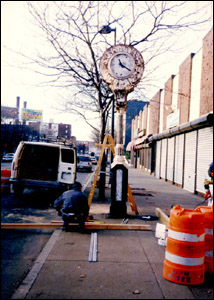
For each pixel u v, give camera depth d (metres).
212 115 12.41
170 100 21.72
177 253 4.10
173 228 4.18
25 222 7.59
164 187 17.94
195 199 12.92
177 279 4.06
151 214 8.98
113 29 10.38
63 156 11.65
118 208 8.30
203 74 14.47
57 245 5.59
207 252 4.45
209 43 13.70
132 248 5.56
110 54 8.42
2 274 4.29
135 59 8.42
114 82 8.43
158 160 26.16
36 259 4.87
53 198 11.66
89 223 7.05
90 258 4.88
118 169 8.39
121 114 8.59
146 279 4.17
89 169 29.73
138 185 18.52
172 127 20.58
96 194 13.52
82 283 3.97
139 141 35.78
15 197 11.20
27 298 3.52
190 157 16.52
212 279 4.29
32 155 12.15
